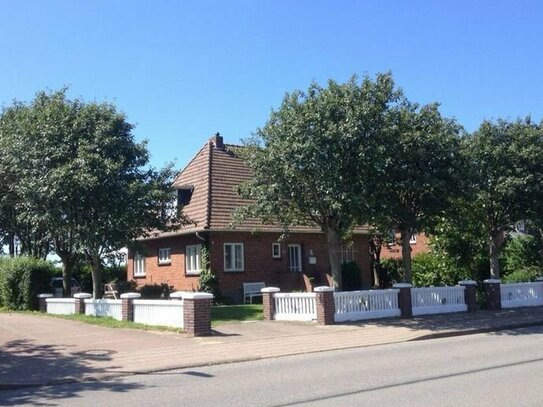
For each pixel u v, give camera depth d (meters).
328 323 17.91
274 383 9.76
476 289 22.62
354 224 19.97
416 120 18.86
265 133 18.70
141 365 11.89
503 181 21.84
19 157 21.06
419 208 19.70
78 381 10.67
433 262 27.91
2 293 25.34
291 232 28.62
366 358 12.23
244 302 27.23
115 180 20.45
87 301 21.41
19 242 32.75
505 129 22.66
